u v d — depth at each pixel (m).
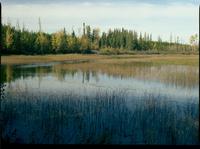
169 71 12.43
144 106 10.32
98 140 8.70
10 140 8.67
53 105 10.49
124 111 10.04
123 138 8.75
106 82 12.92
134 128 9.16
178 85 11.73
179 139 8.77
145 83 12.55
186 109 9.96
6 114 9.91
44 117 9.76
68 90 11.58
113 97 11.05
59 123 9.42
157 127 9.22
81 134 8.93
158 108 10.11
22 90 11.43
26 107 10.23
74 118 9.64
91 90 11.81
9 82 12.16
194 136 8.90
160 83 12.05
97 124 9.41
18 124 9.44
